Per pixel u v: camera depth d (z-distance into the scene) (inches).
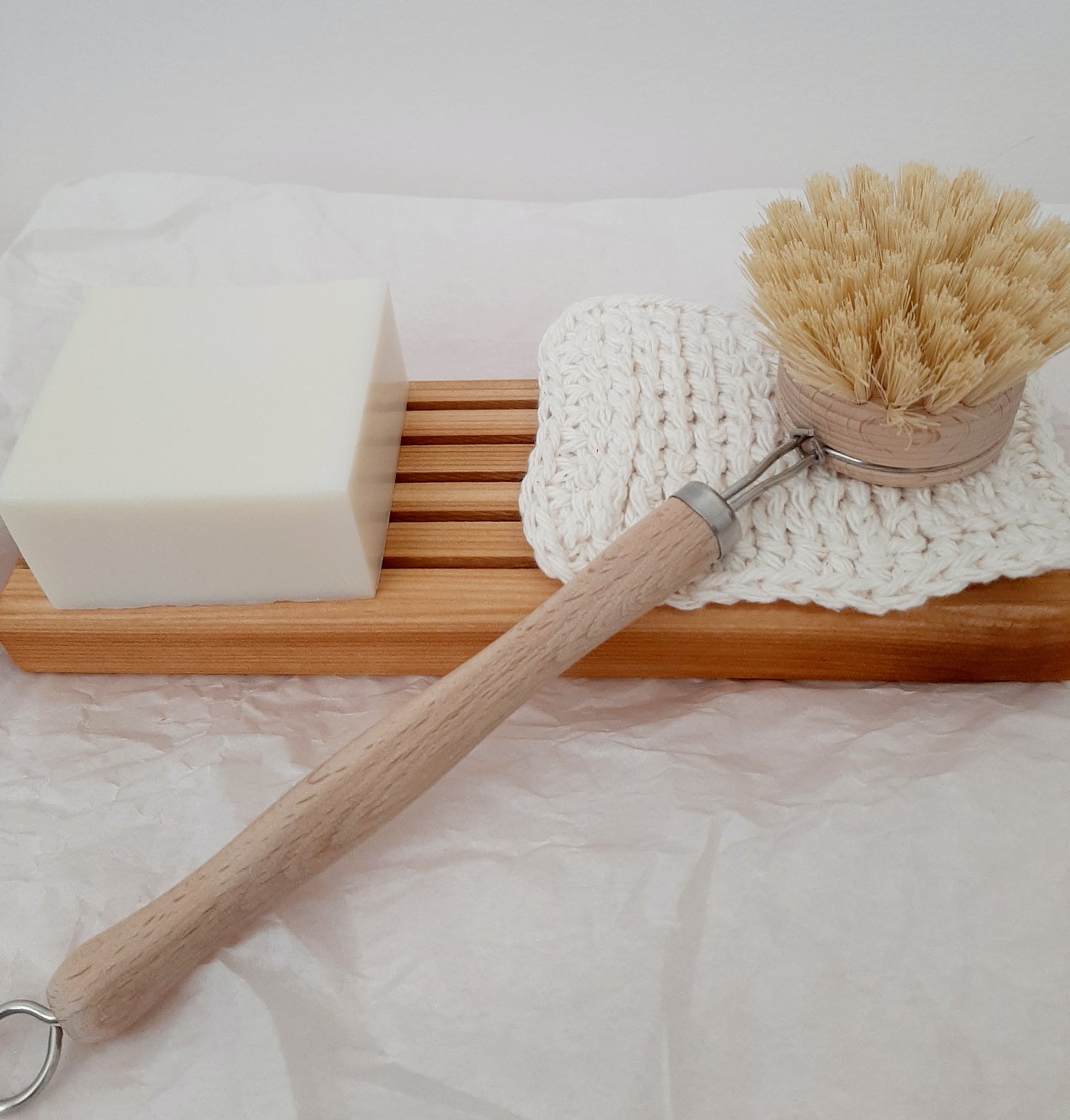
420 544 22.4
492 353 29.4
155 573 21.0
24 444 20.6
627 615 19.1
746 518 21.0
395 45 35.6
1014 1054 17.2
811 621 20.7
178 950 17.1
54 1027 17.1
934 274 18.9
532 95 36.6
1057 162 37.0
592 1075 17.1
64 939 18.8
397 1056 17.4
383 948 18.6
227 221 33.0
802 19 34.9
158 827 20.3
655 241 32.2
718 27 35.1
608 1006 17.8
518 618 21.1
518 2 34.7
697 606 20.7
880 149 37.4
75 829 20.3
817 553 20.5
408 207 33.5
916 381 18.4
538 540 21.2
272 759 21.2
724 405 22.4
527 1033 17.6
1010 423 20.6
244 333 22.5
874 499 21.0
